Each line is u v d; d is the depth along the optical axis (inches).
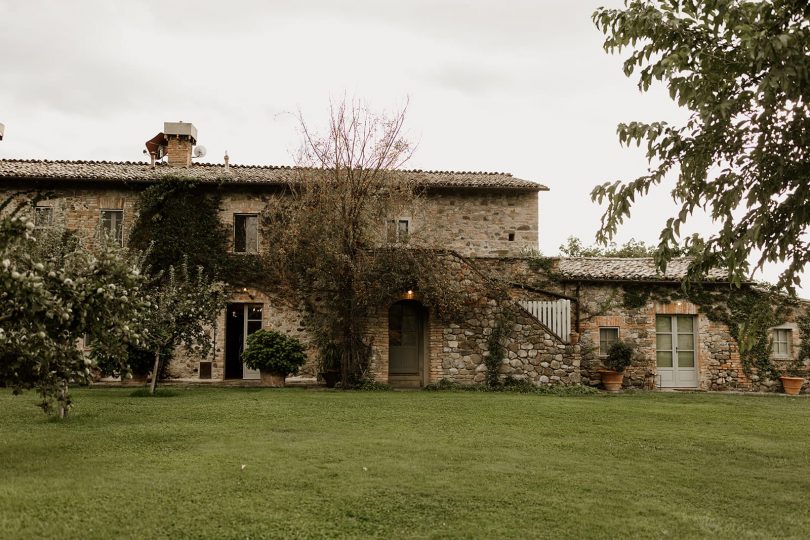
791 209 213.3
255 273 663.8
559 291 678.5
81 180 653.9
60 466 248.1
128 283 271.0
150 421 362.0
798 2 218.2
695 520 205.8
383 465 263.0
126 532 180.4
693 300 679.7
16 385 264.5
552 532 192.1
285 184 666.8
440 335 598.2
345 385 579.2
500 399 493.0
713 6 234.8
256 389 559.8
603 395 575.8
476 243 708.0
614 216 244.8
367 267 569.3
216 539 178.5
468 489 232.5
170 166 741.3
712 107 223.6
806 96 216.1
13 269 228.4
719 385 673.0
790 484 254.1
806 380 666.2
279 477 239.8
